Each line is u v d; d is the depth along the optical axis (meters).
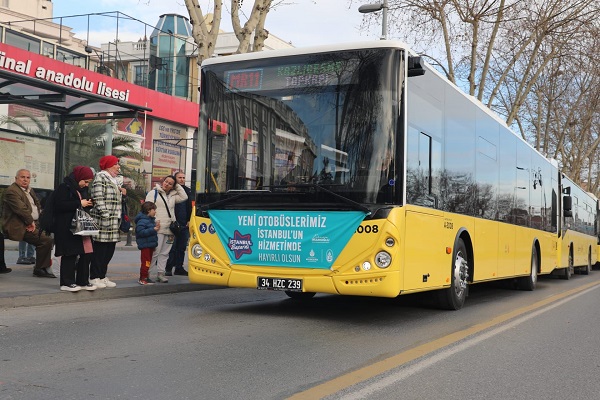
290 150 7.97
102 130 25.20
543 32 26.56
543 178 16.81
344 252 7.54
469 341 7.20
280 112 8.12
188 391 4.67
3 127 19.66
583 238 24.38
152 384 4.82
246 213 8.09
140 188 26.89
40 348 5.95
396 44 7.77
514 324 8.77
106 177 9.21
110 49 29.22
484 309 10.48
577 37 26.88
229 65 8.52
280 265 7.86
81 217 8.67
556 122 41.47
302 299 10.88
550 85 35.38
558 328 8.59
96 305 8.77
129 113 12.78
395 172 7.54
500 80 26.80
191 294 10.78
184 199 11.83
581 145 43.59
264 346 6.39
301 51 8.16
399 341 6.99
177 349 6.08
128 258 17.92
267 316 8.48
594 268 34.16
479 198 10.92
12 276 10.57
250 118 8.27
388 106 7.65
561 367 6.09
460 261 9.97
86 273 9.16
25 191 10.46
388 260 7.39
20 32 23.77
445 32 25.03
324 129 7.86
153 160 28.02
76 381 4.84
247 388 4.81
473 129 10.74
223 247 8.17
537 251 15.95
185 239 12.36
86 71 21.34
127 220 10.16
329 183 7.71
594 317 9.95
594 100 38.25
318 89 7.98
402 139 7.60
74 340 6.34
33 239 10.41
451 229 9.38
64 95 11.59
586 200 25.52
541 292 14.77
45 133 19.41
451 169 9.46
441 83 9.16
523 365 6.09
